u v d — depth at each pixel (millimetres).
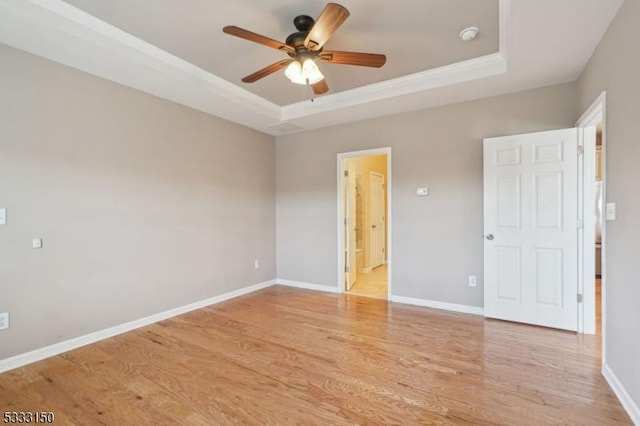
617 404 1917
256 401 1981
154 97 3395
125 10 2252
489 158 3342
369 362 2459
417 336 2949
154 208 3391
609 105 2174
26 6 2025
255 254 4723
